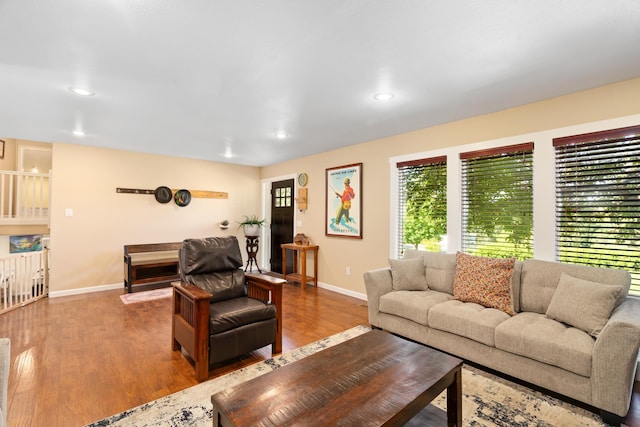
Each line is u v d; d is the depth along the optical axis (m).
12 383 2.23
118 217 5.04
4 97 2.76
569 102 2.71
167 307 4.04
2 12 1.60
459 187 3.44
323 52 2.02
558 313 2.25
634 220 2.42
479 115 3.27
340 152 4.88
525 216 2.99
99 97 2.76
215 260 3.00
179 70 2.26
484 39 1.86
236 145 4.70
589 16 1.63
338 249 4.90
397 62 2.15
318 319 3.60
